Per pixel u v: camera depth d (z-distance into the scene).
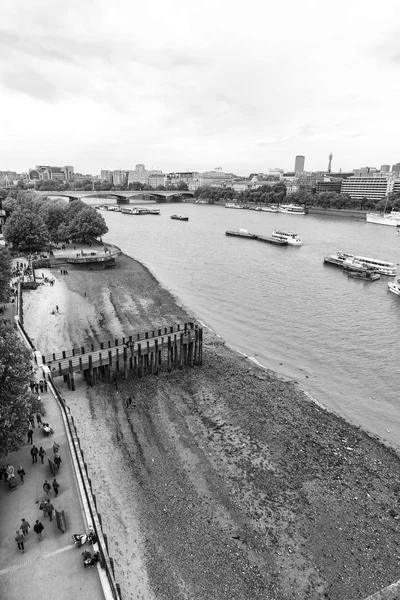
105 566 26.44
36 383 45.59
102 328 71.44
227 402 51.47
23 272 97.62
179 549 31.47
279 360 65.25
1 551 27.50
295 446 43.91
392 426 48.91
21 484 33.38
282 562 30.98
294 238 173.62
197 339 59.81
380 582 29.78
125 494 36.38
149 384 55.12
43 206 145.38
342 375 61.00
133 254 143.88
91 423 45.91
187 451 42.31
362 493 38.06
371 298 100.38
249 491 37.56
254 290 103.75
